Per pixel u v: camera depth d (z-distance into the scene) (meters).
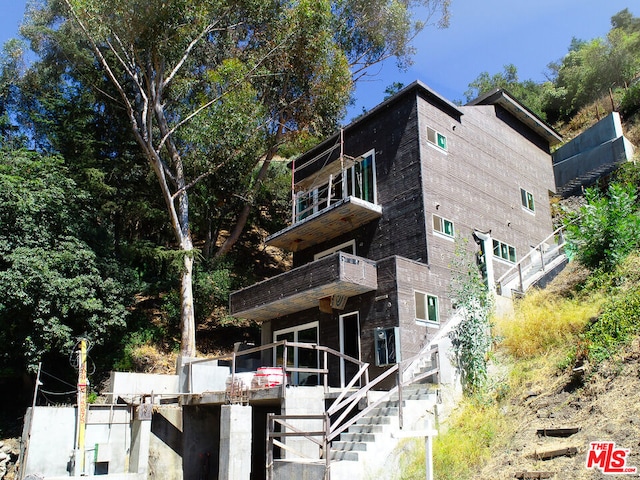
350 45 32.09
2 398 19.98
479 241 19.09
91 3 19.47
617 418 8.49
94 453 14.91
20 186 19.23
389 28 31.62
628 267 13.69
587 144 29.77
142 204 25.98
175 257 21.67
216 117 23.14
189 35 22.80
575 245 16.12
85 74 26.89
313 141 30.03
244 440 12.09
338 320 17.55
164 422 15.82
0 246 18.00
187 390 17.36
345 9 30.95
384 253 18.28
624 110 33.75
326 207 20.48
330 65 26.38
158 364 22.25
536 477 8.08
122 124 27.53
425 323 15.89
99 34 20.02
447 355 12.38
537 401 10.46
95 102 27.69
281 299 17.92
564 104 44.41
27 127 27.31
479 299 13.95
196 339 25.09
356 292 16.69
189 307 21.62
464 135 20.38
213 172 25.20
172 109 26.67
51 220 19.81
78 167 24.80
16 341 18.09
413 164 18.02
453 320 13.74
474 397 11.87
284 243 22.14
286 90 27.16
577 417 9.21
